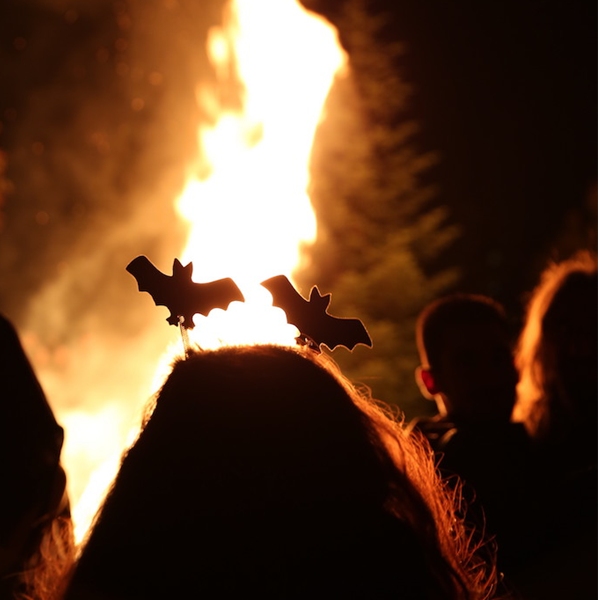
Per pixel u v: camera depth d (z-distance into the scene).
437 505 1.85
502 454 3.02
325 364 1.81
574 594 2.79
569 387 3.13
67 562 1.81
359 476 1.67
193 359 1.75
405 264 13.31
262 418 1.66
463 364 3.23
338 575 1.60
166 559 1.60
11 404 2.72
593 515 2.85
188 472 1.64
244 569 1.59
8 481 2.67
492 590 2.13
